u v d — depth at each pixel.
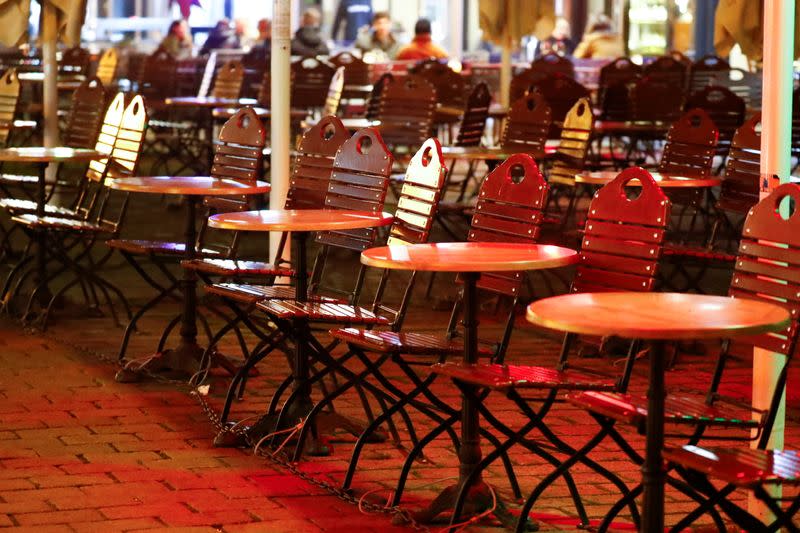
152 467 12.85
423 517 11.34
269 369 16.94
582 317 8.81
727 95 25.70
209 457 13.21
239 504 11.77
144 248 16.72
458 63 38.56
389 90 26.67
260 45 43.56
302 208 16.56
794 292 10.40
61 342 18.39
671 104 29.52
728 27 22.06
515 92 31.94
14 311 20.17
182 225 29.25
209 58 40.69
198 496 11.97
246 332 19.06
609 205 12.12
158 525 11.17
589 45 45.66
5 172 36.69
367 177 15.23
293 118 31.38
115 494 12.00
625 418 9.52
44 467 12.80
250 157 17.72
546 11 33.06
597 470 10.70
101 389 15.91
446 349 11.87
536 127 23.39
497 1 32.62
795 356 17.70
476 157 22.33
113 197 33.72
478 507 11.41
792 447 13.41
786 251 10.52
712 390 10.70
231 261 15.88
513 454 13.31
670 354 17.47
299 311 13.16
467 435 11.48
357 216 13.76
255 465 12.98
